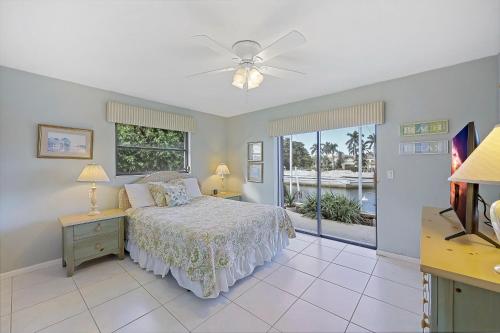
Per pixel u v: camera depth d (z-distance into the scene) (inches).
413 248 106.7
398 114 109.8
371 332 63.8
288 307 75.2
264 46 77.4
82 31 70.0
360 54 86.1
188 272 79.2
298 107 148.2
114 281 91.7
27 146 99.7
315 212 160.9
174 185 137.4
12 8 58.7
